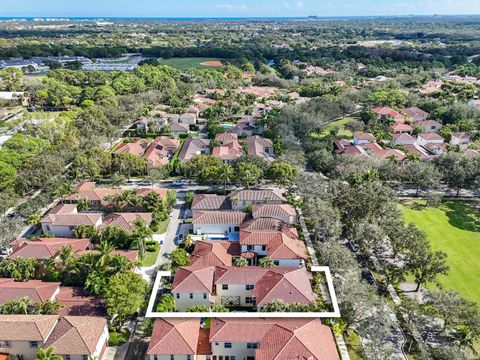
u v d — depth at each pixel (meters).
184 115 178.75
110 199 102.00
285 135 147.00
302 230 95.44
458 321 60.34
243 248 82.50
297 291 66.94
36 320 59.75
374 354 55.72
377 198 89.75
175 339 57.66
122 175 121.38
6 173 107.12
